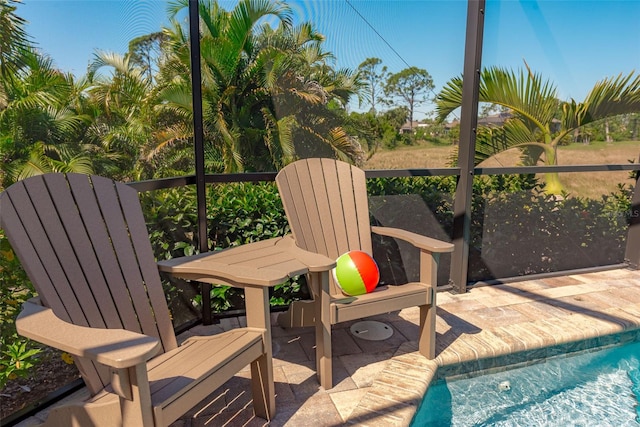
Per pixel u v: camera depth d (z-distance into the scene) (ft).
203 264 6.47
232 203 9.75
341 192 9.27
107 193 6.36
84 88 8.37
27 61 7.39
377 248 10.71
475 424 7.15
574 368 8.92
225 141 13.20
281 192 8.21
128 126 9.37
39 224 5.29
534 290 11.62
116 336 4.07
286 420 6.30
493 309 10.29
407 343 8.77
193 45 8.24
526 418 7.32
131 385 4.16
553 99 12.05
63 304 5.20
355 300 7.16
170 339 6.42
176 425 6.22
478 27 9.98
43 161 7.59
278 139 12.78
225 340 5.95
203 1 13.44
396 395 6.88
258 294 5.98
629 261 13.64
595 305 10.52
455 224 11.23
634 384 8.42
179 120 10.52
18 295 6.39
